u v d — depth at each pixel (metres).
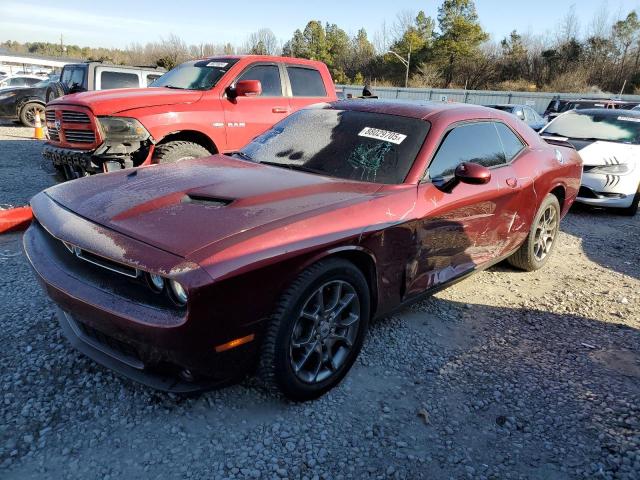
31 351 2.93
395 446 2.44
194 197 2.74
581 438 2.57
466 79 69.06
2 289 3.70
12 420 2.39
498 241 4.03
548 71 63.69
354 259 2.81
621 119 8.46
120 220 2.49
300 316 2.50
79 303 2.35
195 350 2.17
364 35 85.81
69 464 2.18
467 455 2.42
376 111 3.75
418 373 3.06
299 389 2.60
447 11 68.75
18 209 5.10
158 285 2.21
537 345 3.51
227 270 2.15
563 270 5.09
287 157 3.58
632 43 60.78
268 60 6.92
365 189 3.04
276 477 2.19
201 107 6.15
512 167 4.10
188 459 2.25
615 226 7.10
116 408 2.53
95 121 5.48
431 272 3.35
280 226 2.43
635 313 4.14
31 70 51.06
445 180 3.37
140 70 10.80
